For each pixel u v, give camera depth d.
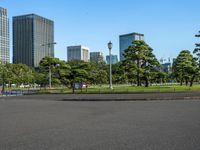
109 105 25.34
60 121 15.11
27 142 9.65
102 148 8.57
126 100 31.70
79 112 19.77
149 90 48.66
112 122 14.29
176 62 76.81
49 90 61.38
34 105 27.06
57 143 9.39
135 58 61.34
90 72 69.12
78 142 9.50
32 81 94.12
